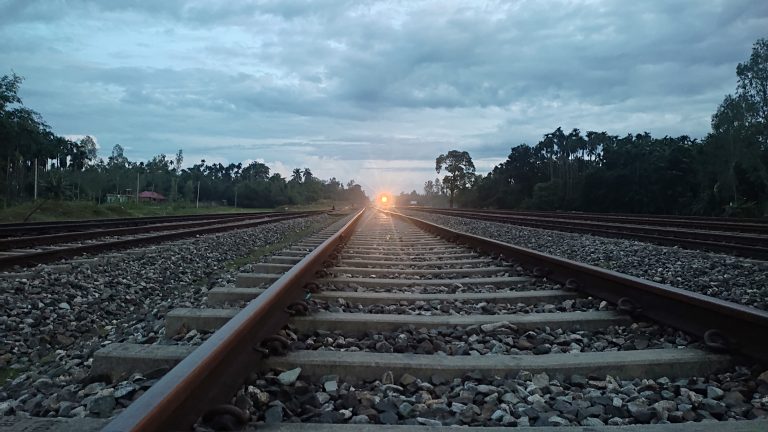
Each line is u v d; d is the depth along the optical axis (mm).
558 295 5305
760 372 3053
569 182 75062
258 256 11516
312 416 2541
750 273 7637
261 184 114812
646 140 76312
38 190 56906
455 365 3119
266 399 2672
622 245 11758
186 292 6926
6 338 4684
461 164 115312
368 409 2623
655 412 2582
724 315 3412
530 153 96562
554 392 2877
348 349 3646
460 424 2498
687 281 7168
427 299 5293
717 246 10430
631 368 3150
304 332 4062
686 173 58531
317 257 6477
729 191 48750
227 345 2549
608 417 2574
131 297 6637
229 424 2264
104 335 4922
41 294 6262
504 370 3105
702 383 2990
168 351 3215
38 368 3955
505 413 2586
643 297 4305
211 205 93375
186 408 2160
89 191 71312
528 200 80188
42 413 2771
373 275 7262
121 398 2736
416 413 2598
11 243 10102
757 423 2314
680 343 3650
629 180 61500
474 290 6043
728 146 49719
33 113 51250
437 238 14391
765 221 23047
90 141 94812
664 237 12547
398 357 3242
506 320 4207
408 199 193250
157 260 9586
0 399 3188
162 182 112812
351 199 185625
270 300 3412
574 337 3906
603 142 85562
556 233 16422
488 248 9492
